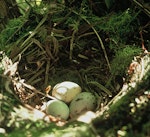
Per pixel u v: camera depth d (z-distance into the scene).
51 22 1.17
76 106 0.97
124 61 1.05
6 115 0.83
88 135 0.74
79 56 1.14
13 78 0.98
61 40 1.15
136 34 1.13
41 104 1.01
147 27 1.13
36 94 1.02
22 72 1.11
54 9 1.18
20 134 0.79
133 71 0.98
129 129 0.75
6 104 0.85
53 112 0.94
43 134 0.79
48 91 1.02
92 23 1.15
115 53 1.11
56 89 1.01
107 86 1.05
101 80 1.09
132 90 0.87
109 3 1.15
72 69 1.13
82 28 1.15
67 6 1.20
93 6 1.19
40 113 0.85
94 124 0.76
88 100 0.98
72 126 0.80
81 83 1.09
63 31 1.15
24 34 1.17
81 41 1.15
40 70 1.11
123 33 1.13
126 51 1.06
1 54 1.12
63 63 1.15
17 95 0.95
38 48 1.14
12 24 1.19
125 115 0.78
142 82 0.88
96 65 1.12
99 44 1.15
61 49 1.16
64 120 0.89
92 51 1.14
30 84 1.08
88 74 1.11
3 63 1.04
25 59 1.13
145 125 0.74
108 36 1.13
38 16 1.19
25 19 1.19
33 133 0.79
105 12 1.19
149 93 0.85
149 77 0.89
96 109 0.97
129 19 1.12
